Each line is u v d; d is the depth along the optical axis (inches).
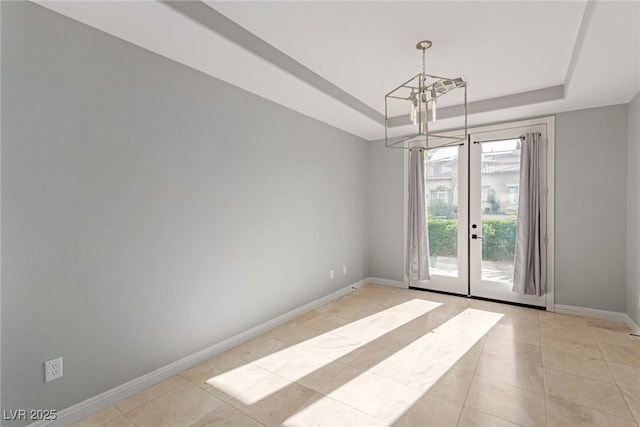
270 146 130.6
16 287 66.8
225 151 111.9
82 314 76.6
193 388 88.7
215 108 108.1
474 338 120.1
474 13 82.3
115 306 82.7
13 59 65.9
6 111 65.1
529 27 88.4
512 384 89.2
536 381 90.6
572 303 145.6
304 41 96.1
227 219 112.9
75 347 75.5
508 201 160.7
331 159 168.2
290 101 131.5
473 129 168.7
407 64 111.2
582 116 141.8
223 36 82.7
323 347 113.7
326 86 124.6
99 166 79.3
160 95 92.1
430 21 85.8
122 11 71.0
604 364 99.8
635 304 124.5
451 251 177.5
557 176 147.4
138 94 87.0
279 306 135.6
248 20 85.1
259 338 121.9
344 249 180.1
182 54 91.7
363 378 93.1
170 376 94.6
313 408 79.6
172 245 95.8
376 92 137.5
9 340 66.1
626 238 134.3
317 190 157.9
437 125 167.9
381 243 200.8
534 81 126.3
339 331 128.0
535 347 112.0
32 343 69.0
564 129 145.5
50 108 71.0
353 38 94.2
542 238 149.9
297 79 109.7
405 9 80.7
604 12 70.8
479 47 99.7
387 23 86.7
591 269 141.4
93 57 77.9
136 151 86.7
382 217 199.8
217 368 99.5
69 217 74.2
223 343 111.0
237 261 116.6
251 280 122.3
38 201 69.5
